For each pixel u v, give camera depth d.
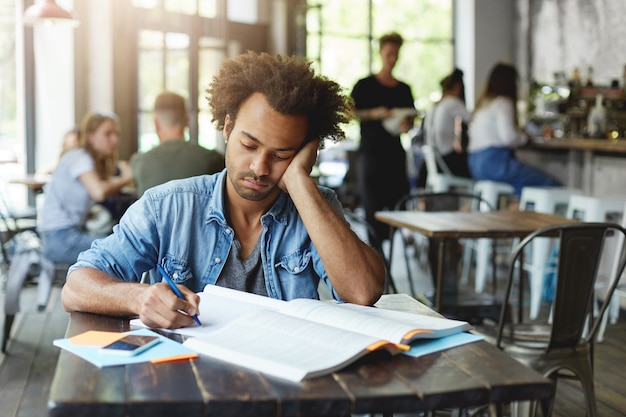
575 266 2.60
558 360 2.62
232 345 1.29
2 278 5.40
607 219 4.88
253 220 1.80
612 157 6.11
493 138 6.00
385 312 1.53
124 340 1.34
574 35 8.65
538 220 3.66
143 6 7.36
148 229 1.77
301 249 1.81
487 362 1.27
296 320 1.39
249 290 1.80
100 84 7.34
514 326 2.85
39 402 3.26
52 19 5.95
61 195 4.42
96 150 4.52
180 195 1.79
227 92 1.66
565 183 6.82
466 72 9.85
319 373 1.18
